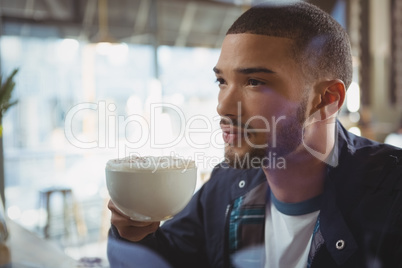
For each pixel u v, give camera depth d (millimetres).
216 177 1112
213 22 5688
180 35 5746
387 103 6004
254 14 747
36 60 4793
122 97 4719
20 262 896
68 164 4078
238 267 980
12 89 1182
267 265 931
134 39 5578
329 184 846
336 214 831
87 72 4820
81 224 3332
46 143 4758
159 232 994
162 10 5707
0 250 983
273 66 719
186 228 1089
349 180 856
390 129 4922
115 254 875
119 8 5516
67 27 4996
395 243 783
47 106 4812
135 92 4770
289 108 747
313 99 786
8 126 4762
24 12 5008
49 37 4918
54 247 1017
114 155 835
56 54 4871
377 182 837
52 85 4828
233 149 772
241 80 743
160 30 5621
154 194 635
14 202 4012
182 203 669
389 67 6047
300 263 874
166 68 5000
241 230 988
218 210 1067
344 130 961
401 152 869
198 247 1080
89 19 5223
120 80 4836
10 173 4496
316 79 774
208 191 1102
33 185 4172
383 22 5977
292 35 732
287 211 883
